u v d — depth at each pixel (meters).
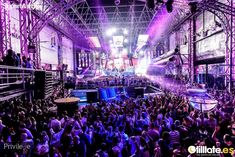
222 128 5.74
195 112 7.40
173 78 18.55
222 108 8.23
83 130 6.66
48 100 10.45
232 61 13.10
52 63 22.88
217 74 14.39
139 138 5.81
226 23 13.43
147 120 7.69
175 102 10.17
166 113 7.95
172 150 5.02
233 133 5.18
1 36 11.76
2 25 11.79
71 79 21.69
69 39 30.97
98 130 6.70
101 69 36.16
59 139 5.91
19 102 8.78
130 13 25.06
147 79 25.20
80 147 5.77
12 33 13.61
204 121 6.27
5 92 8.31
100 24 28.48
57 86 14.98
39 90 9.92
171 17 24.66
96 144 6.48
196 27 19.34
